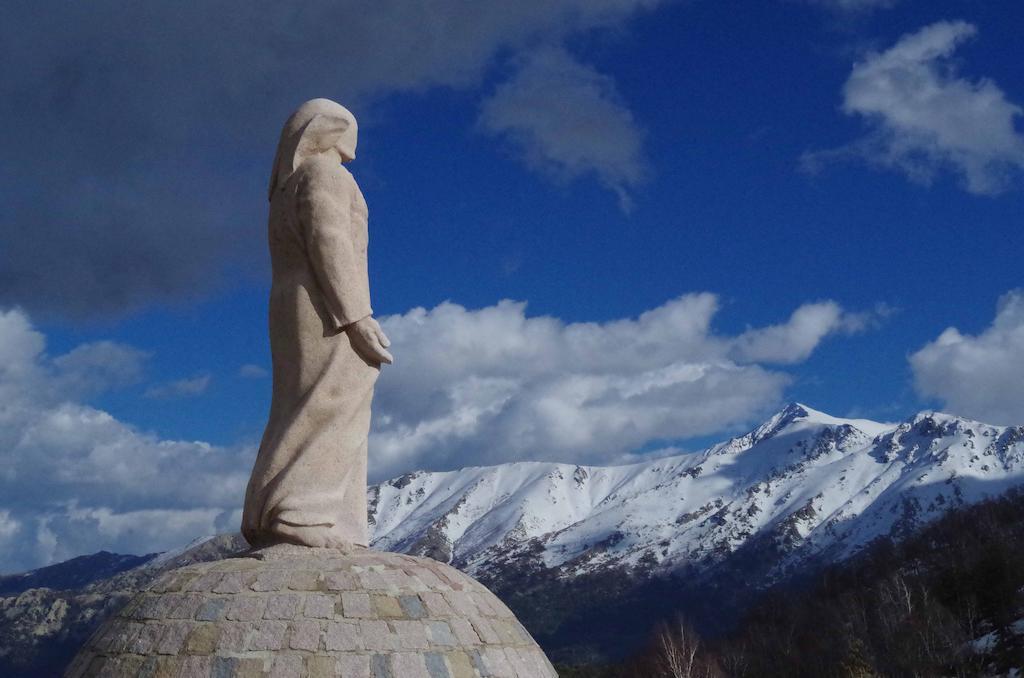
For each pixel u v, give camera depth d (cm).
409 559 1644
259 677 1379
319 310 1684
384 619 1473
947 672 9094
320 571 1522
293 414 1648
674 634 11800
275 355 1711
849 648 9106
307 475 1619
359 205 1761
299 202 1706
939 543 15175
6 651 10406
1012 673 8625
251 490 1634
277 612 1450
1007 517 15525
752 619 13500
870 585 13412
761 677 10256
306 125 1764
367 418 1712
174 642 1434
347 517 1662
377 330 1694
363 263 1753
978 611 10294
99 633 1575
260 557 1563
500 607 1666
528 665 1566
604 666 13488
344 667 1399
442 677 1434
